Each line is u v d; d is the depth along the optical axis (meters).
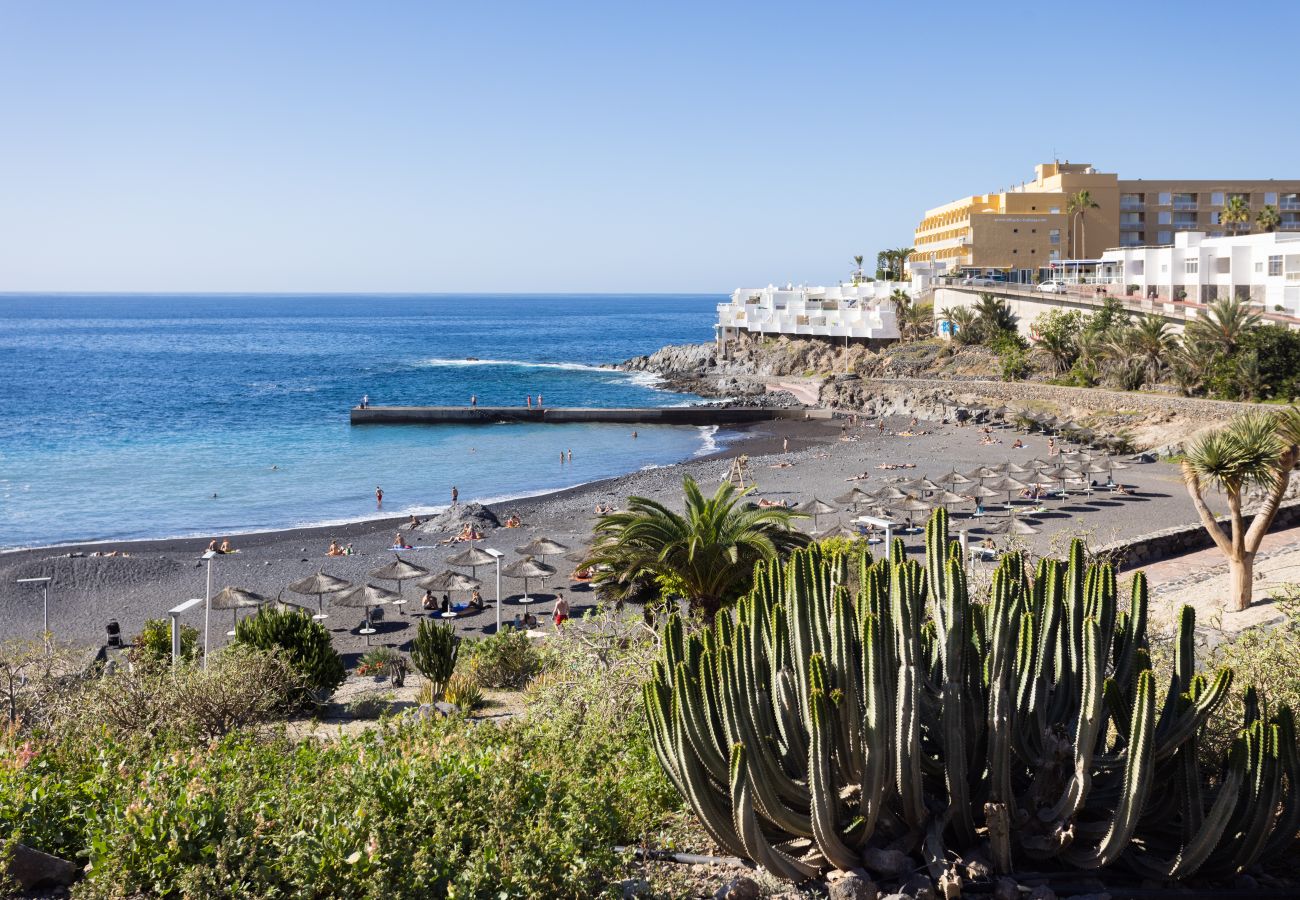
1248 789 8.55
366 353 192.50
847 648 8.51
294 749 13.10
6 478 66.69
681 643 9.45
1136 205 128.88
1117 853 8.23
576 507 55.75
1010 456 65.25
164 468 71.00
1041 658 9.16
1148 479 54.59
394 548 46.62
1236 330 67.75
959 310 105.50
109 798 9.36
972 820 8.87
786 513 24.58
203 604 34.44
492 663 23.75
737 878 8.49
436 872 8.08
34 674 17.78
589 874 8.30
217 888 7.70
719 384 119.31
